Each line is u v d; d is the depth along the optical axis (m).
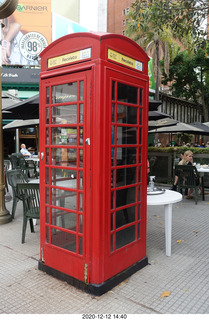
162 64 24.38
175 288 3.01
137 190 3.35
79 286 2.96
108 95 2.78
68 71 2.90
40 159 3.29
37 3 24.28
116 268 3.07
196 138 32.47
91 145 2.77
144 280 3.18
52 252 3.22
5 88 21.89
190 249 4.14
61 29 25.20
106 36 2.73
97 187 2.76
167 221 3.84
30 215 4.22
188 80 25.89
